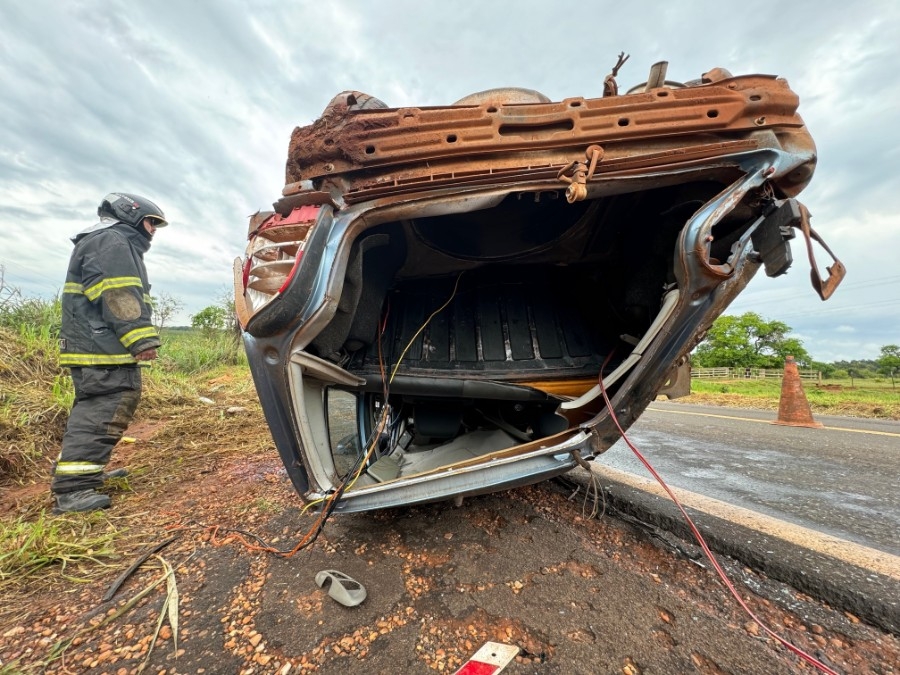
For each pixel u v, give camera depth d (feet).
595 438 5.11
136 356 7.34
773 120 4.54
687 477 8.95
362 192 4.68
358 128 4.64
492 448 6.88
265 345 4.66
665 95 4.58
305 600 4.24
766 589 4.47
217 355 30.76
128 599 4.35
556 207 6.77
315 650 3.54
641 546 5.38
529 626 3.81
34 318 16.66
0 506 7.19
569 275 7.82
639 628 3.78
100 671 3.35
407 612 4.03
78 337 7.16
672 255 5.62
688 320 4.81
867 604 4.04
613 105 4.54
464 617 3.95
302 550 5.29
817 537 5.43
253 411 16.28
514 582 4.53
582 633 3.71
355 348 6.75
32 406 10.84
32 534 5.32
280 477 8.35
